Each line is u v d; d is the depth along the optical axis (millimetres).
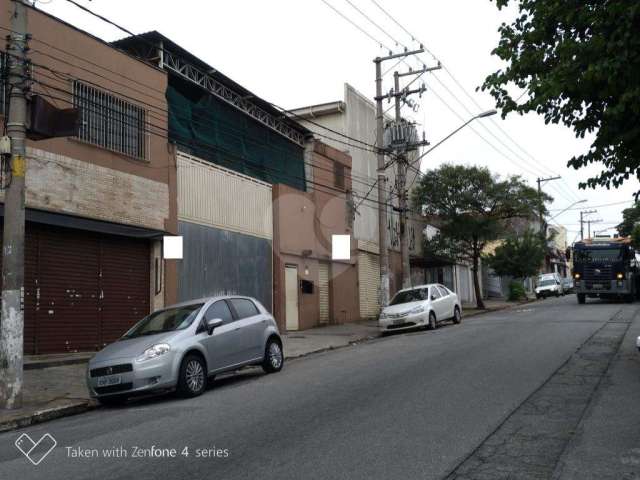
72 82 14125
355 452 6086
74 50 14219
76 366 13070
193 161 18000
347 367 12156
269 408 8398
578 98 9672
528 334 16234
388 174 32250
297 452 6172
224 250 19109
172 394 10648
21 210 9414
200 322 10516
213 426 7508
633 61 8656
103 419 8695
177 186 17188
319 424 7289
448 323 23125
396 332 21344
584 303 31875
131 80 15773
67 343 13836
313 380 10719
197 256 17875
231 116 20672
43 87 13398
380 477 5332
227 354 10820
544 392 8734
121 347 9859
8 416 8719
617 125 9492
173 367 9578
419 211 34812
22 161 9438
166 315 10906
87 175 14281
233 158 20500
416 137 24797
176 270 16953
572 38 9656
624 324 18312
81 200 14078
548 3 9617
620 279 30406
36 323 13188
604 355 12109
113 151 15016
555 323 19344
